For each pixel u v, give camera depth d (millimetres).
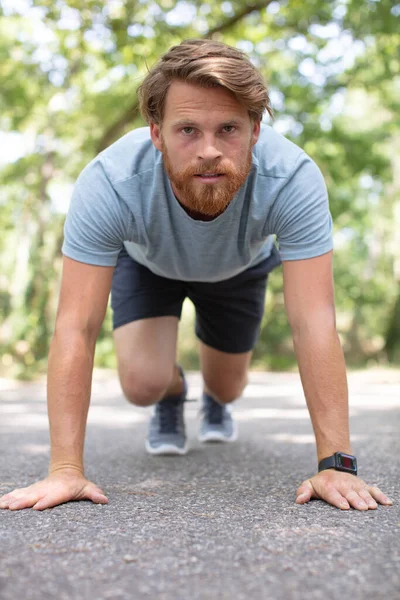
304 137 12250
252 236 2594
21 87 13523
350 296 19297
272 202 2424
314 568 1650
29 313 13188
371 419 5457
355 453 3561
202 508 2279
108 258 2498
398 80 15109
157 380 3203
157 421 3652
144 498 2459
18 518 2107
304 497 2320
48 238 14664
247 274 3205
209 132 2113
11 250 19109
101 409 6609
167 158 2201
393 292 17062
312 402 2439
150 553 1771
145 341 3203
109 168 2449
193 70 2076
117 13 10070
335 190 15508
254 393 8219
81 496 2346
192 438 4355
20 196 19641
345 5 10023
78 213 2441
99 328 2531
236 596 1492
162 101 2168
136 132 2578
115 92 13547
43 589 1535
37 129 15078
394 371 13664
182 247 2631
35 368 12625
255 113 2176
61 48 11055
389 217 18938
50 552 1778
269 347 16594
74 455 2398
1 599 1480
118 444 4141
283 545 1829
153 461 3424
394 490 2568
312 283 2455
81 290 2465
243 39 11242
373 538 1885
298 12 10578
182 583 1566
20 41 12891
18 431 4867
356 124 15461
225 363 3586
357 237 23188
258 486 2709
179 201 2426
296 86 11844
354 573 1615
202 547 1818
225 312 3365
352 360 16562
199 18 10641
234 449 3830
